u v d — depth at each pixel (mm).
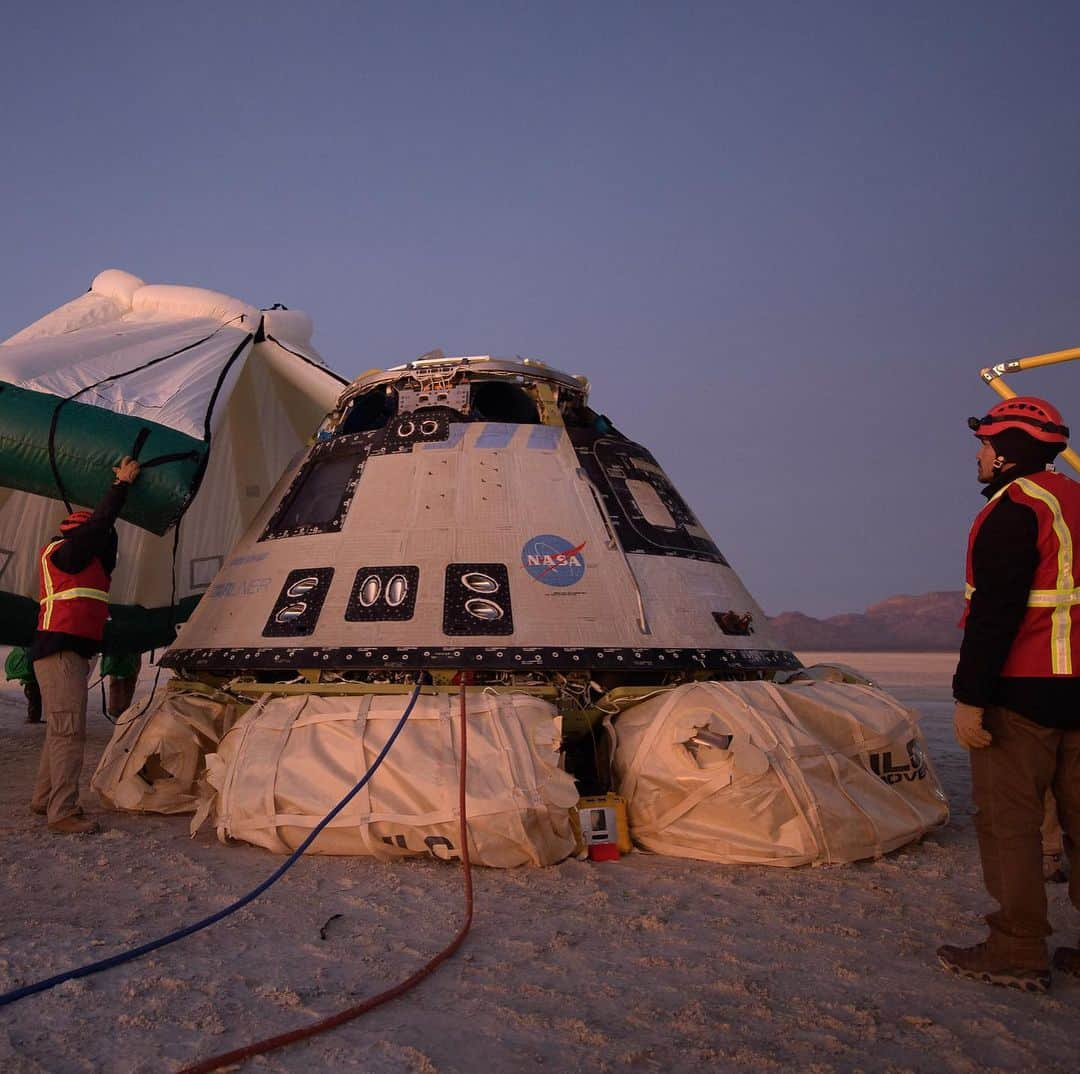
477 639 5117
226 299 7547
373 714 4750
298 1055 2525
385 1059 2512
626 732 4945
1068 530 3135
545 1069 2475
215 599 6105
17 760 8031
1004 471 3361
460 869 4426
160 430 5195
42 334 7266
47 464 5090
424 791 4391
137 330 6738
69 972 3039
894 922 3727
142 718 5703
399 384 6648
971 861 4641
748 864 4547
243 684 5434
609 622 5316
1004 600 3082
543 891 4090
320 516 6000
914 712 5230
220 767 4816
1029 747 3137
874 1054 2592
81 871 4332
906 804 4848
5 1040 2578
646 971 3193
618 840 4688
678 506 6449
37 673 5309
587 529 5715
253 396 8180
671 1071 2482
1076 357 4840
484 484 5809
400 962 3238
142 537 8141
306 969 3152
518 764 4488
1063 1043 2682
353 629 5242
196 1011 2791
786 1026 2764
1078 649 3080
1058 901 4094
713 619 5688
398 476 5914
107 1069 2424
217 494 8516
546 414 6500
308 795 4516
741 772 4516
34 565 7484
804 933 3586
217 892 4027
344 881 4195
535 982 3082
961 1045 2654
